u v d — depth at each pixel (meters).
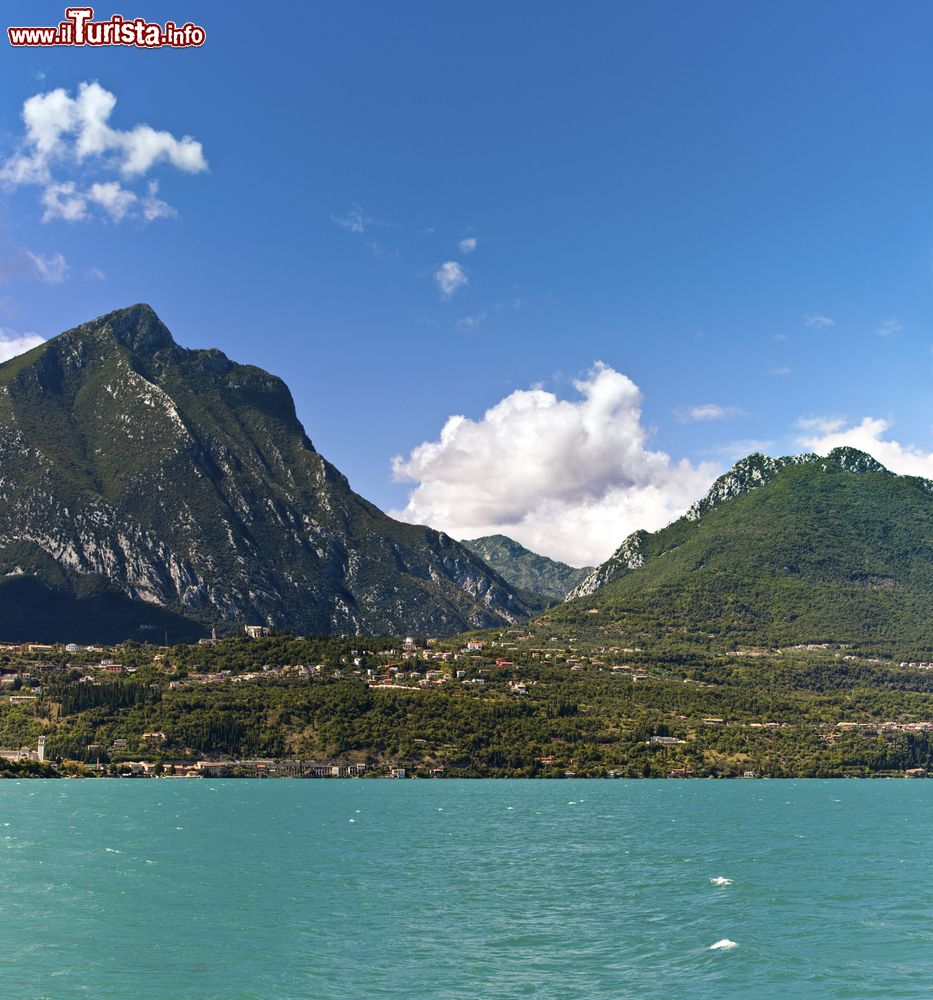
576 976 95.50
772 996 89.56
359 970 97.31
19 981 93.25
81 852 177.12
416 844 194.88
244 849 185.00
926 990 91.44
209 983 93.00
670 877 153.12
